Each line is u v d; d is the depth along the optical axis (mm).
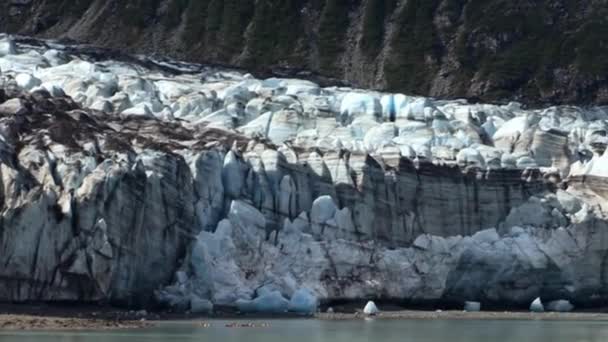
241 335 195500
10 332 190000
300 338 192250
